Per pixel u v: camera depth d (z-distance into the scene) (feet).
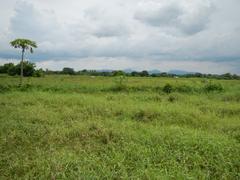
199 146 20.84
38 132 25.75
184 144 21.21
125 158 19.45
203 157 19.33
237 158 19.24
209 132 26.21
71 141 23.44
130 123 28.60
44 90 59.88
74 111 34.63
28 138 24.36
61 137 24.00
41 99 44.01
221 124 29.43
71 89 60.59
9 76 111.75
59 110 36.06
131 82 75.00
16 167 18.63
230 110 37.27
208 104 42.14
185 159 19.17
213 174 17.80
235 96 49.26
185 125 29.01
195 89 59.67
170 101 45.68
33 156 20.35
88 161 18.69
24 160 19.57
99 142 23.18
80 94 51.93
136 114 33.63
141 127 27.04
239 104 41.83
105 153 20.58
